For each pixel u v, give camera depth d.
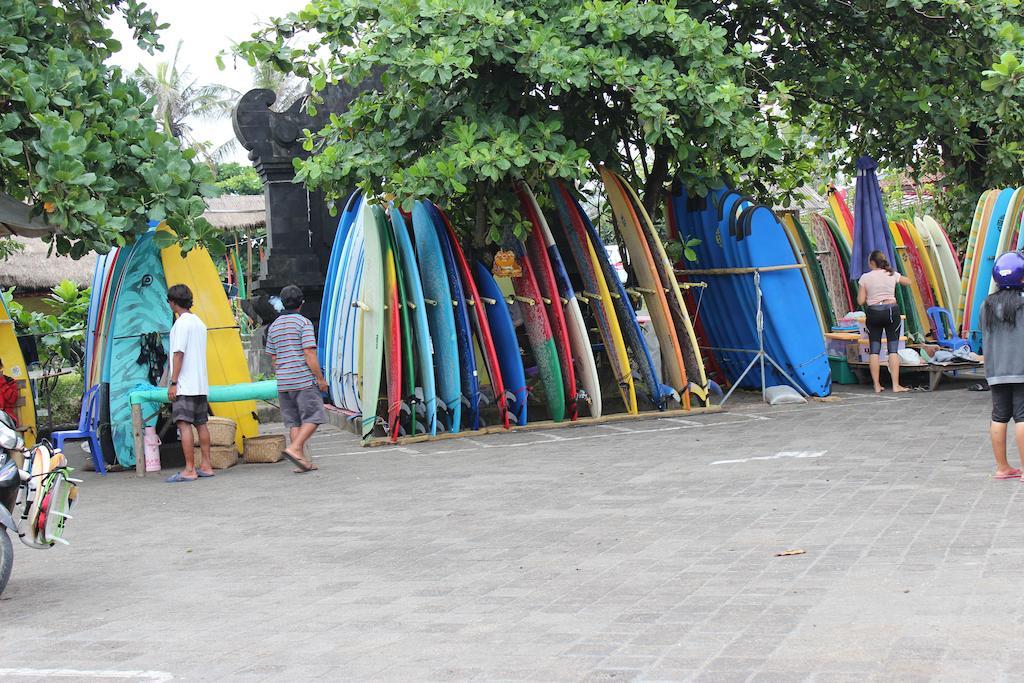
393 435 12.32
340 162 12.60
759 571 5.65
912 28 13.89
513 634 4.87
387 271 12.55
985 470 8.05
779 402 13.39
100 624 5.56
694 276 14.94
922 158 16.69
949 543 5.91
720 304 14.80
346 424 14.12
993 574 5.21
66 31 11.29
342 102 18.03
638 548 6.44
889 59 14.83
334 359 15.05
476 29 11.62
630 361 14.11
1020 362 7.45
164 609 5.80
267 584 6.25
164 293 11.92
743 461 9.33
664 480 8.71
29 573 6.92
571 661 4.39
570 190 13.43
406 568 6.41
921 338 15.02
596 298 13.22
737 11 14.48
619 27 11.95
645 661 4.31
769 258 13.75
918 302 15.63
